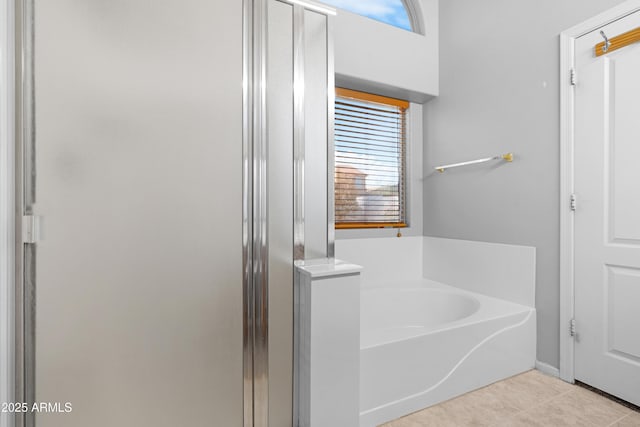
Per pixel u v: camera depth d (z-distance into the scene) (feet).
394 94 9.05
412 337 5.39
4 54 3.11
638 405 5.33
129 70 3.67
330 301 4.54
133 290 3.73
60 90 3.39
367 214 9.07
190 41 4.00
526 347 6.72
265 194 4.49
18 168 3.26
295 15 4.73
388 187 9.41
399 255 9.39
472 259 8.24
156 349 3.84
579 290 6.13
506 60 7.43
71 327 3.46
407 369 5.34
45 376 3.37
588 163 5.98
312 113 4.86
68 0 3.41
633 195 5.38
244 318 4.35
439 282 9.18
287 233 4.66
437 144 9.30
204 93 4.08
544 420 5.13
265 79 4.48
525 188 7.05
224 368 4.23
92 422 3.55
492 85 7.75
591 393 5.86
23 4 3.24
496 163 7.66
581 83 6.07
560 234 6.39
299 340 4.69
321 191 4.92
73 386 3.48
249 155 4.37
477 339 6.08
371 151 9.14
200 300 4.08
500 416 5.26
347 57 7.80
